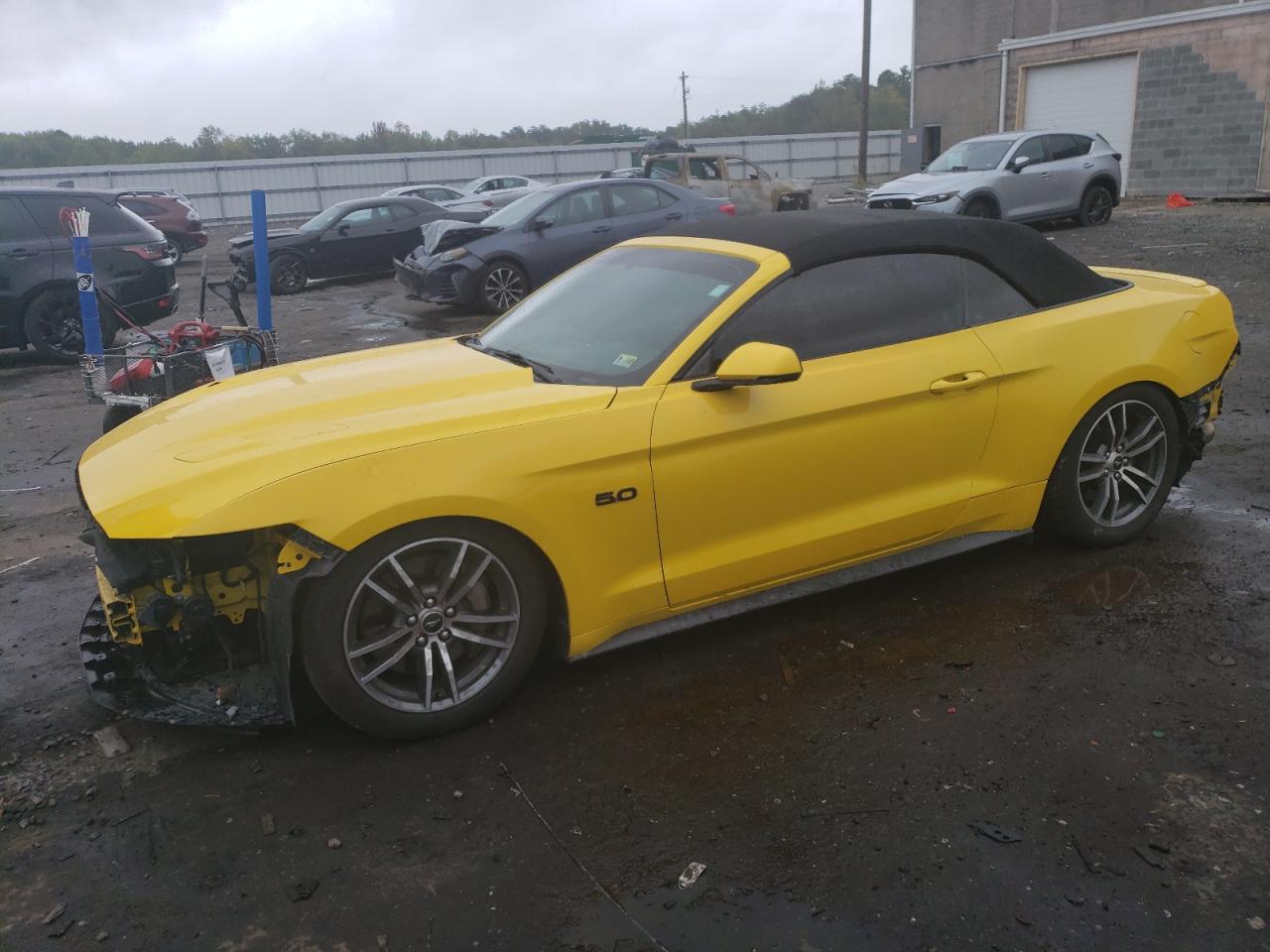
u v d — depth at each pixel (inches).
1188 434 174.6
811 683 134.2
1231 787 109.6
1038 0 1027.9
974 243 154.3
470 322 499.8
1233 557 167.9
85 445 280.1
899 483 146.6
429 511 113.7
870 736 121.6
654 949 89.8
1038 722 123.1
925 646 143.2
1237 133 850.1
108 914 95.6
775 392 133.6
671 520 130.2
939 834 103.6
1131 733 120.2
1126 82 933.8
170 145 2736.2
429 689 120.4
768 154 1930.4
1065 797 108.9
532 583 124.4
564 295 164.9
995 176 644.1
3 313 407.5
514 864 101.3
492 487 116.7
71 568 183.8
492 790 113.2
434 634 120.1
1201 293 175.3
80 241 250.5
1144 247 561.3
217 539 111.7
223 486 110.3
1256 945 88.2
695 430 128.5
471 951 90.3
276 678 117.6
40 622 160.6
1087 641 142.5
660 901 95.6
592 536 125.2
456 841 104.9
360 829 107.1
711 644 145.8
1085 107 976.3
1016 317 155.7
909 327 146.3
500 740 123.0
